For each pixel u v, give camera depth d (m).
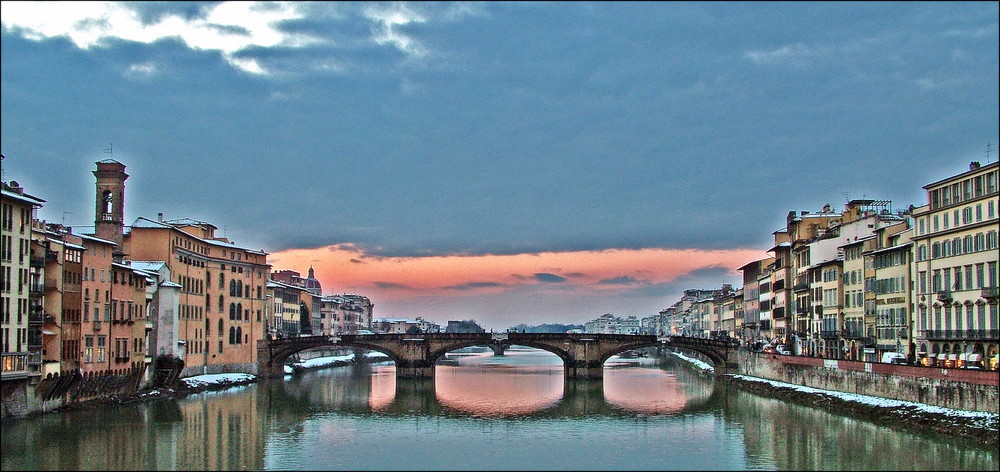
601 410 110.62
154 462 74.12
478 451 80.75
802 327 150.25
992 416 77.94
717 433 89.69
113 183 132.50
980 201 93.62
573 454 79.06
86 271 102.12
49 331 93.31
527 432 92.06
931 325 102.38
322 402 119.75
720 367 164.00
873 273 118.94
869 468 70.44
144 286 119.69
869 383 102.00
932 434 82.44
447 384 155.12
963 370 82.88
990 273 91.31
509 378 174.12
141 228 134.38
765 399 120.00
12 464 72.00
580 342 160.88
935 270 101.88
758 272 188.50
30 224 88.50
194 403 114.62
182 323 138.88
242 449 80.88
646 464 74.44
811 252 143.25
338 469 72.75
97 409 102.56
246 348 160.50
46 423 89.62
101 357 105.88
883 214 139.50
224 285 154.88
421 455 78.75
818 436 85.25
